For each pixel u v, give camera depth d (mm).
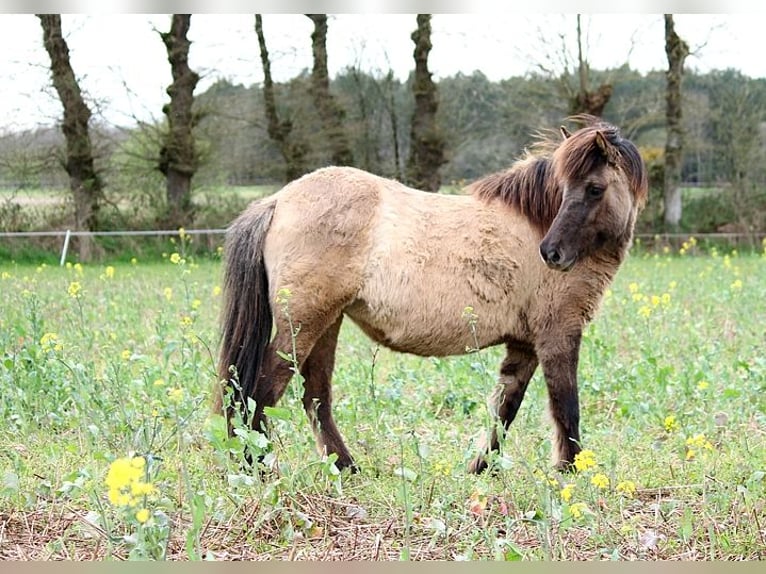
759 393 7125
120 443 5516
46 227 24250
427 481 5348
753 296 12133
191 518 4785
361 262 5691
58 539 4438
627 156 5828
